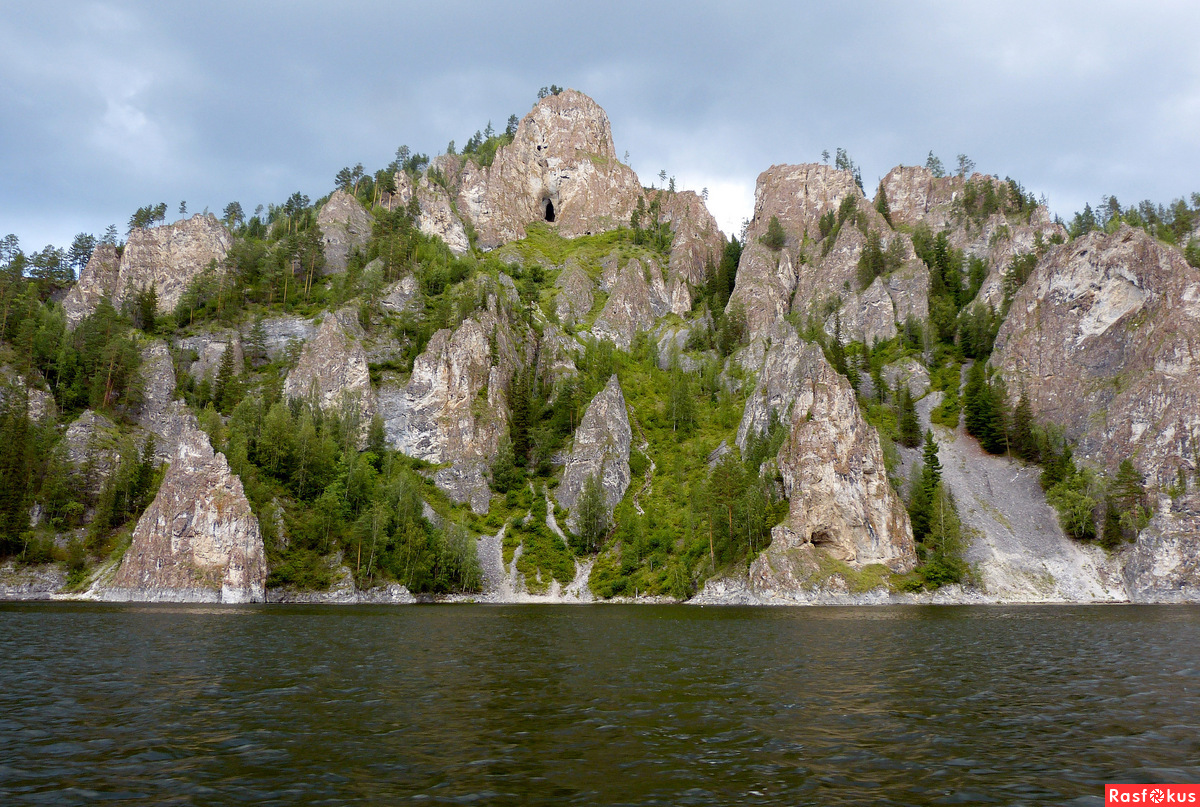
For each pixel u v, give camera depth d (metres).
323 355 184.38
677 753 27.11
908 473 161.75
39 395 155.38
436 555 142.00
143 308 195.62
